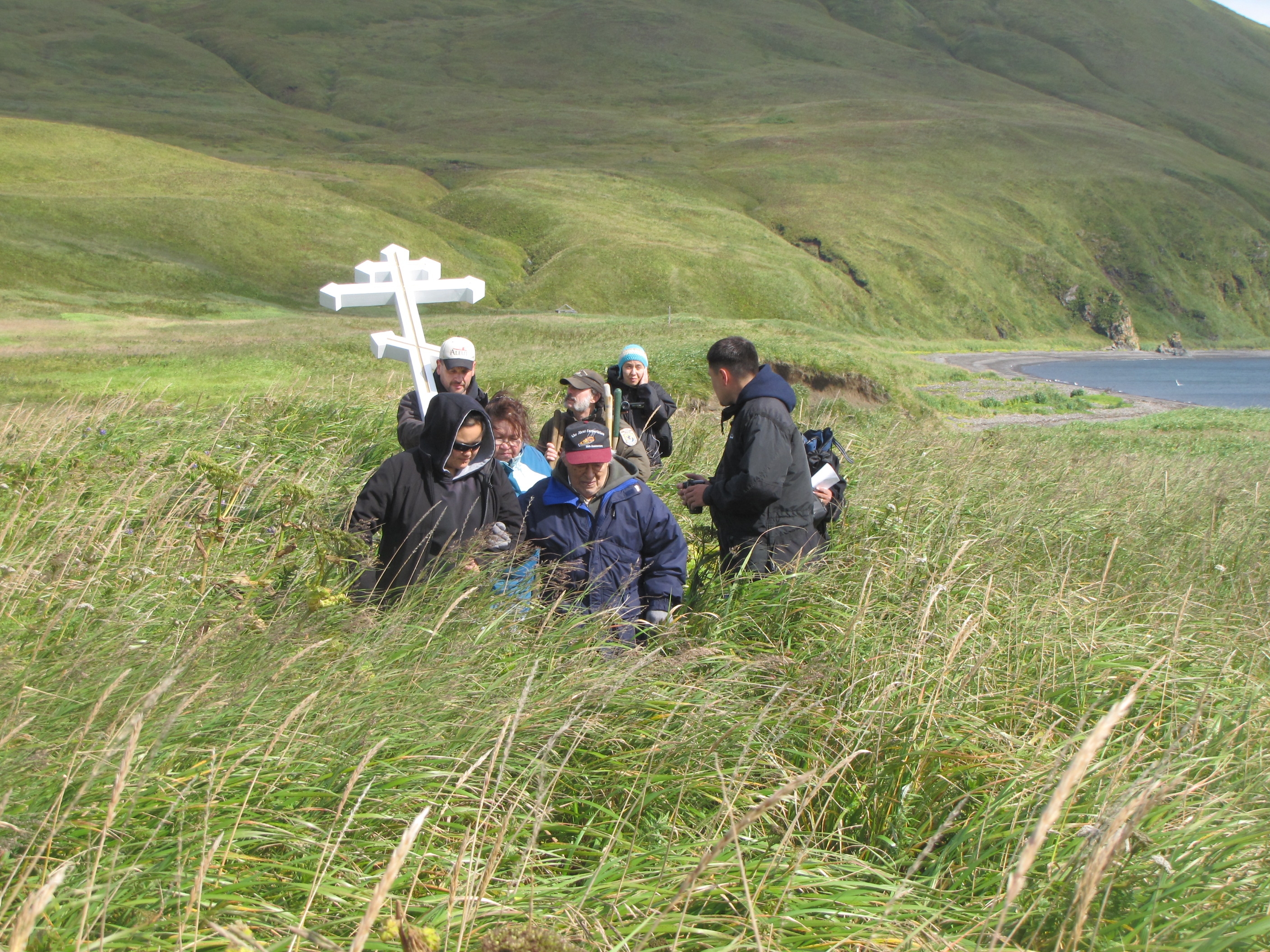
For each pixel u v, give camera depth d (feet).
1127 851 7.45
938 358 434.30
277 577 11.87
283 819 7.31
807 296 453.99
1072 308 614.34
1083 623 13.57
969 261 605.31
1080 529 19.72
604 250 445.37
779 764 9.48
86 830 6.68
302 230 371.15
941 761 9.57
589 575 12.91
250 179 430.20
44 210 326.85
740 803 8.77
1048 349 556.92
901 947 6.88
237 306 260.21
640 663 9.59
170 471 18.12
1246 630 14.29
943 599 12.99
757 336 112.88
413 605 11.40
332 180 467.93
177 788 7.26
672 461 25.84
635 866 7.75
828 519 15.72
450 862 7.51
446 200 524.93
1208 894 7.45
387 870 4.56
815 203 615.57
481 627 10.98
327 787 7.77
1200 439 89.61
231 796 7.36
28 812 6.68
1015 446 40.22
